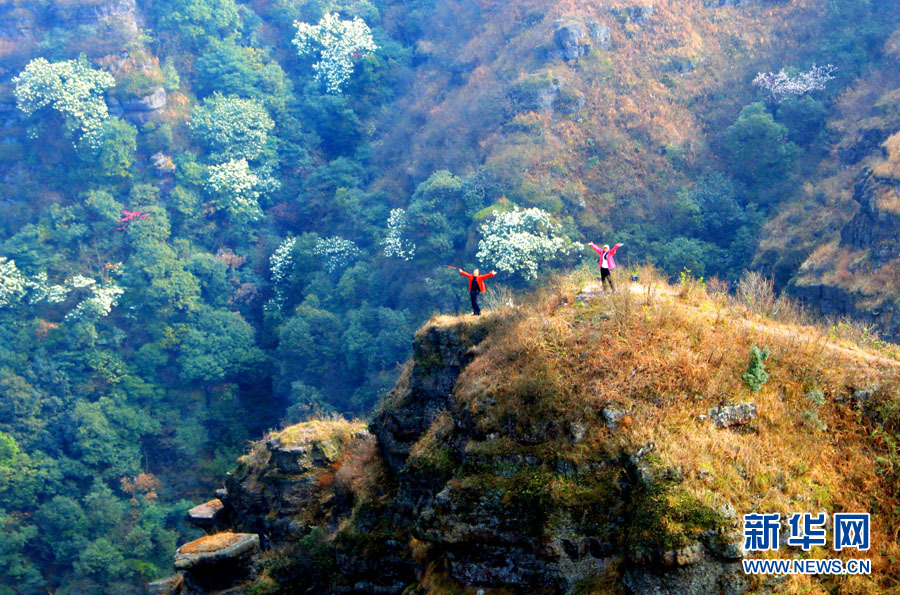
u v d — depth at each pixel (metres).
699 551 10.76
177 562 18.92
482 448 13.20
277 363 62.12
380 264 63.28
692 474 11.44
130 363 63.59
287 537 20.27
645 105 62.31
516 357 14.18
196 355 62.19
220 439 59.81
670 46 66.81
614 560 11.52
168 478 56.59
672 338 13.66
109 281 66.69
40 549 50.97
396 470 17.28
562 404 12.94
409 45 92.00
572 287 16.64
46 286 66.25
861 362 13.55
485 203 58.88
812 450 12.16
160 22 88.44
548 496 12.12
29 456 55.19
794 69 60.38
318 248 68.19
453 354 16.72
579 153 59.62
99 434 55.72
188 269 68.69
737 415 12.47
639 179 57.53
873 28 61.06
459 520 12.67
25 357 62.00
